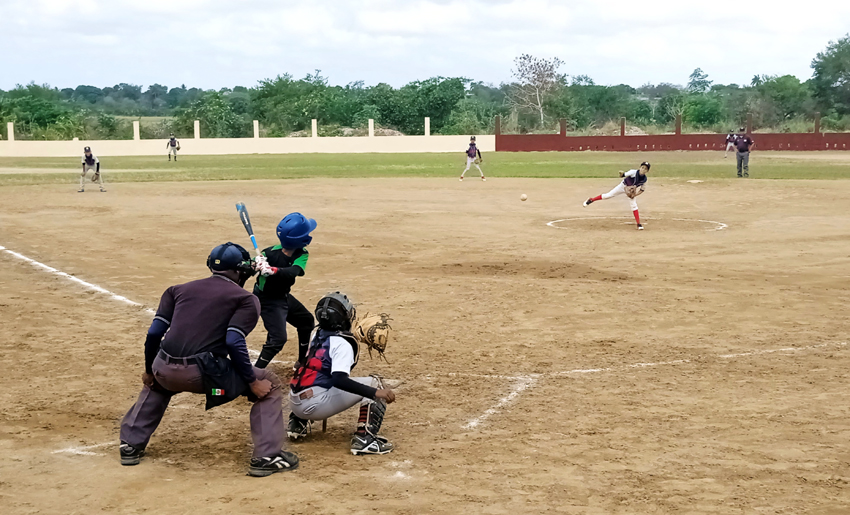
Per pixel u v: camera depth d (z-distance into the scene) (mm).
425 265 14594
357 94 97875
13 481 5492
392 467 5738
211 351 5594
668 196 27672
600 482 5414
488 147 72312
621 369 8281
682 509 4977
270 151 72562
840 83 91750
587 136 69312
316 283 12945
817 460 5777
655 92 120812
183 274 13883
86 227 20125
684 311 10875
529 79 87750
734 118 89312
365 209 24250
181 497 5203
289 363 8617
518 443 6207
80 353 9016
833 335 9586
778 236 18000
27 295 12141
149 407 5848
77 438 6395
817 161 49438
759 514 4895
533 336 9656
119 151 69312
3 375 8148
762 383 7758
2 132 73875
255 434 5652
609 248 16484
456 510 4977
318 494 5238
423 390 7629
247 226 6953
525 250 16281
